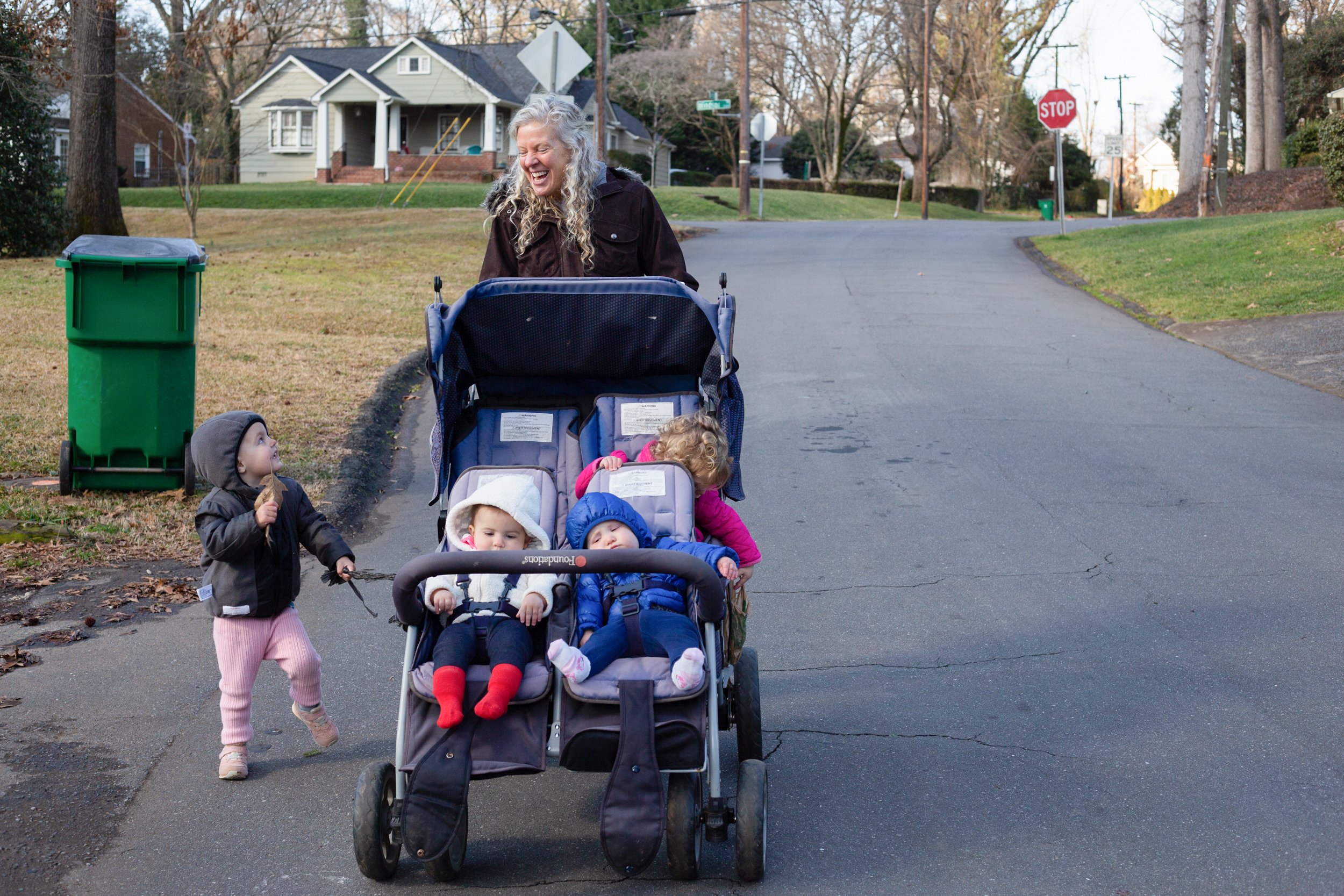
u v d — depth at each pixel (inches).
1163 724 194.5
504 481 157.9
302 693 182.1
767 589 260.8
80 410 310.0
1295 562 269.4
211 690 207.3
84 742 187.2
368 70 1962.4
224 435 172.7
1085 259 813.9
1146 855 155.6
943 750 187.2
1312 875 150.2
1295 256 686.5
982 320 604.1
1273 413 413.1
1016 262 850.8
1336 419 403.5
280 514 177.6
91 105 874.8
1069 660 221.1
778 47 2102.6
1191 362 502.0
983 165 2432.3
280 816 166.7
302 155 2032.5
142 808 167.8
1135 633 232.8
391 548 291.6
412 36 1916.8
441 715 138.3
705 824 148.6
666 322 188.4
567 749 140.6
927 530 298.8
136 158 2273.6
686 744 140.1
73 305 303.9
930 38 1875.0
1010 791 173.8
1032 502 319.3
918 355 515.8
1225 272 676.1
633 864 136.8
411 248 908.6
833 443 383.2
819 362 504.7
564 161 192.2
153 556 272.7
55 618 236.7
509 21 2203.5
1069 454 365.1
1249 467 347.3
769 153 3280.0
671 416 187.2
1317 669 213.8
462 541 159.2
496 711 138.6
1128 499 320.2
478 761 140.5
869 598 254.7
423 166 1904.5
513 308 185.8
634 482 170.4
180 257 306.2
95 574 261.0
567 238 196.9
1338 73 1766.7
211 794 172.4
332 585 255.8
